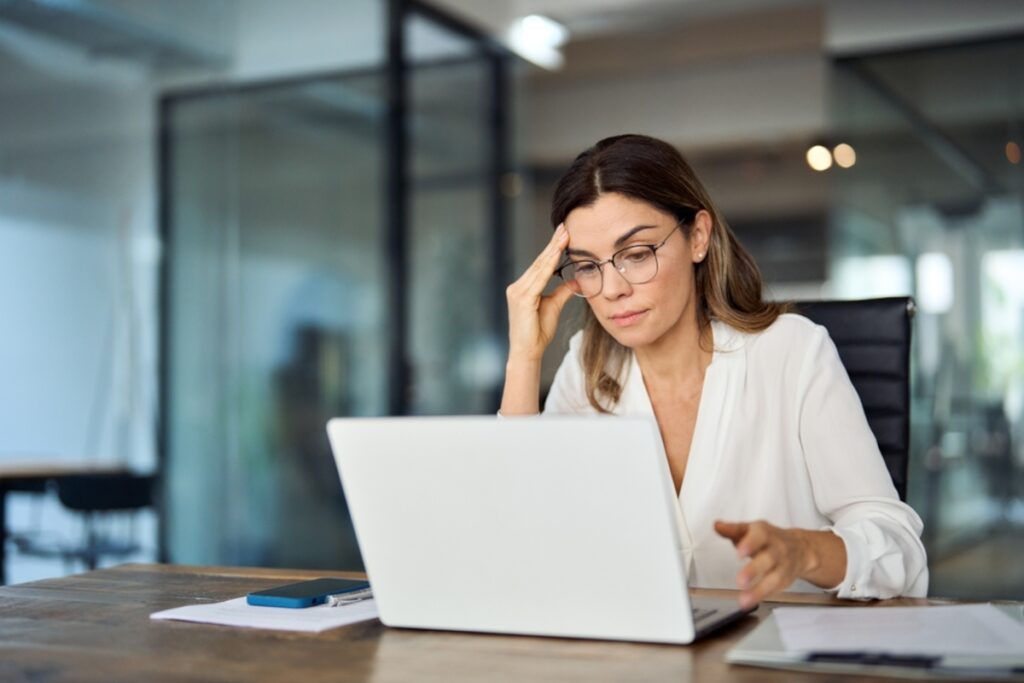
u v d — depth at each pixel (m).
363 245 4.85
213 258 4.49
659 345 1.71
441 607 1.15
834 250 4.95
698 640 1.08
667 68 7.04
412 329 5.01
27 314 4.11
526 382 1.75
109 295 4.28
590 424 1.04
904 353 1.75
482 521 1.11
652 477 1.02
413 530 1.14
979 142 4.65
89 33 4.30
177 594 1.42
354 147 4.86
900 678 0.91
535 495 1.08
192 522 4.41
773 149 7.39
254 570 1.65
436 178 5.23
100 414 4.25
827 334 1.70
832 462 1.58
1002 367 4.54
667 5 5.34
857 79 4.89
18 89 4.14
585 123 7.42
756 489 1.64
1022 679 0.89
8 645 1.12
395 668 0.99
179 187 4.44
